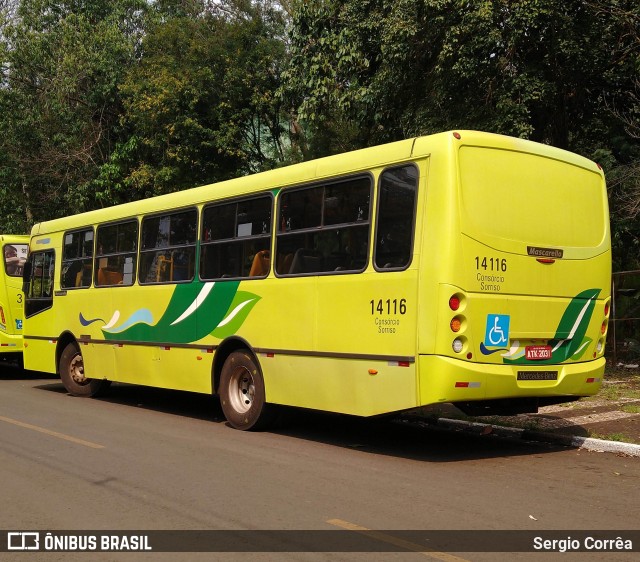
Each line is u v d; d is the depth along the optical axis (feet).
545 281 25.18
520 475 22.85
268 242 29.78
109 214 40.24
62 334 43.73
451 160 23.30
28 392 45.44
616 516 18.39
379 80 46.83
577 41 41.19
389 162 25.00
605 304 27.43
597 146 52.29
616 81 46.14
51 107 77.20
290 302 28.30
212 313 32.35
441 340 22.81
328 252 27.02
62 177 77.97
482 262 23.53
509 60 42.22
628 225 48.14
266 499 19.94
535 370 24.80
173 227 35.47
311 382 27.22
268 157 79.10
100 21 80.38
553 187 25.94
